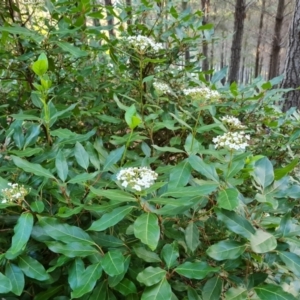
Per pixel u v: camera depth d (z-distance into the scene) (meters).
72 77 2.14
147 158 1.31
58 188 1.08
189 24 2.19
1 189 0.95
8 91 2.16
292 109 2.16
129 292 0.87
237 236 1.07
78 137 1.21
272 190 1.08
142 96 1.85
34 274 0.87
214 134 1.84
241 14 7.06
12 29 1.54
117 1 2.25
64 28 1.80
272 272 1.05
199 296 0.96
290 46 3.84
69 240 0.89
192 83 2.22
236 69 7.29
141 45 1.67
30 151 1.11
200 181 1.06
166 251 0.92
